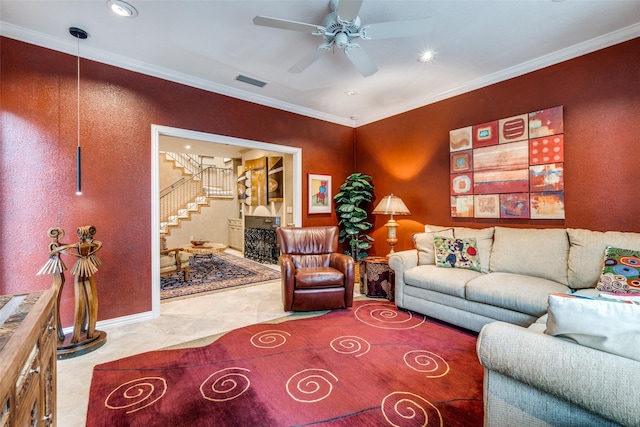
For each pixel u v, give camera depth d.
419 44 2.69
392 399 1.76
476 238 3.14
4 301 1.16
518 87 3.15
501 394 1.19
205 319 3.05
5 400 0.67
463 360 2.20
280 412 1.66
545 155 2.95
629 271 2.11
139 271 3.01
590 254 2.37
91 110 2.77
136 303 2.98
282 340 2.55
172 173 8.23
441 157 3.86
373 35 2.08
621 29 2.47
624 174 2.52
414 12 2.24
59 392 1.84
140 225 3.01
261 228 6.61
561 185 2.85
